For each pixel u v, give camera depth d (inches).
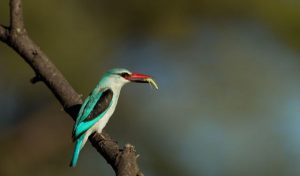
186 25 624.1
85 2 593.6
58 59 569.3
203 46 624.1
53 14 565.9
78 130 304.3
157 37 624.7
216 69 611.2
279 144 582.6
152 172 598.5
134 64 622.2
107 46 605.9
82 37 578.9
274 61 615.5
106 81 335.0
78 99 266.5
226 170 584.1
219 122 590.6
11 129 608.7
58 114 614.9
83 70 581.9
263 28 633.0
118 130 600.7
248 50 615.8
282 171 578.9
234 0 624.4
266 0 623.5
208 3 623.5
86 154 594.9
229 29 627.2
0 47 567.5
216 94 595.5
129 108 599.5
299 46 635.5
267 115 587.8
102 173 596.4
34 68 261.4
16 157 609.0
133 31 621.9
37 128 611.2
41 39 563.5
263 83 596.1
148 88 601.0
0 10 555.5
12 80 581.3
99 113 316.5
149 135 600.7
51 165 618.2
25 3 559.5
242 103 591.2
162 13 621.3
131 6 612.4
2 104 598.5
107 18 607.8
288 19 626.8
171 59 623.2
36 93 595.5
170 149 595.8
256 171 577.0
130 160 219.3
